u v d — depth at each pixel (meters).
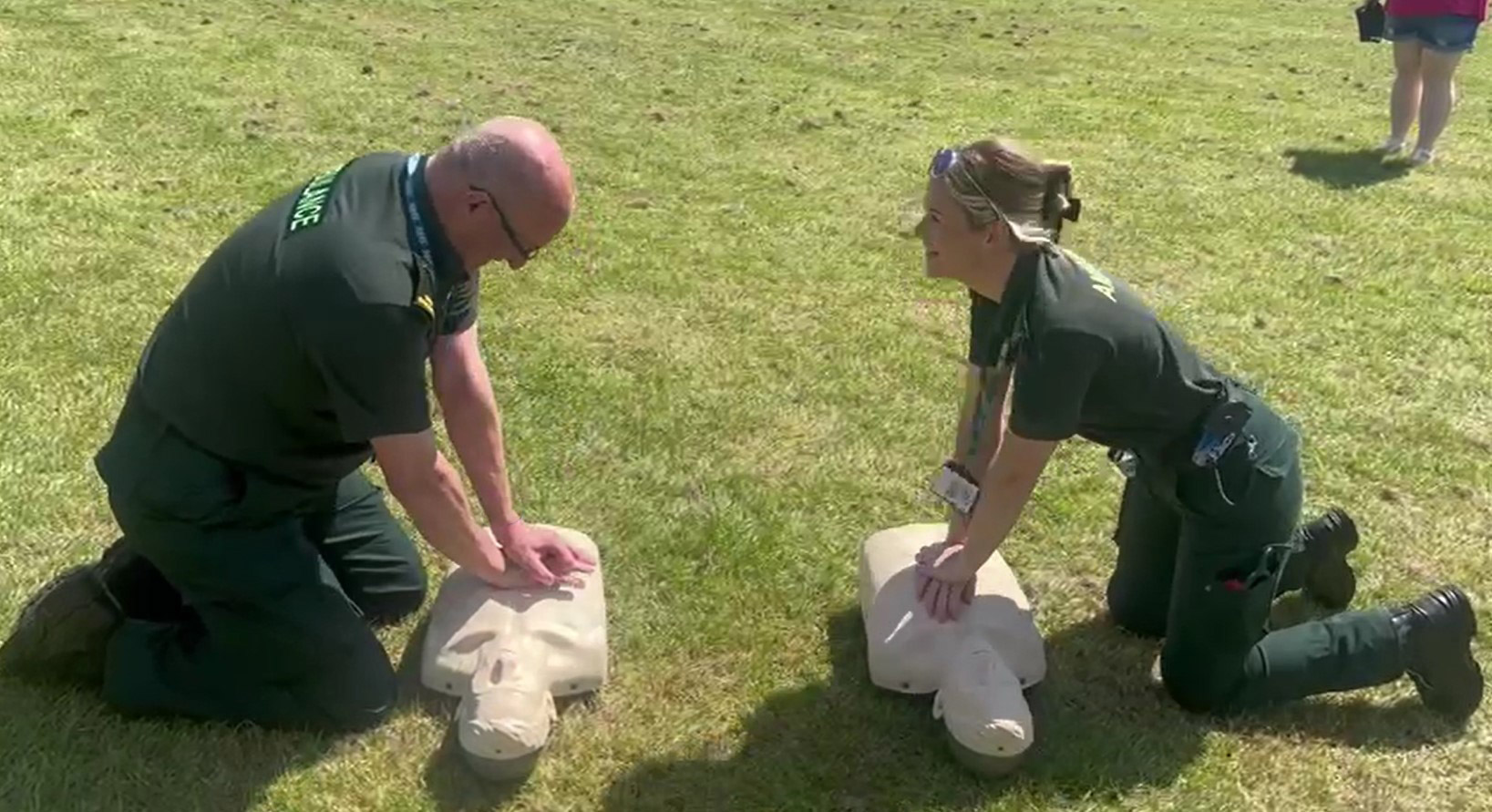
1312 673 3.28
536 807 3.02
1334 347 5.53
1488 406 5.08
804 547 4.03
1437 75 7.90
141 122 7.38
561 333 5.28
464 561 3.16
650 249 6.16
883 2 12.59
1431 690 3.33
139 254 5.71
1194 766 3.19
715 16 11.34
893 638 3.32
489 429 3.29
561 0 11.52
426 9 10.74
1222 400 3.03
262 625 3.04
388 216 2.77
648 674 3.46
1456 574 4.02
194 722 3.14
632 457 4.46
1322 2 14.11
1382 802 3.12
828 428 4.70
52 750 3.02
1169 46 11.38
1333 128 8.87
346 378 2.74
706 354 5.19
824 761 3.19
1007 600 3.38
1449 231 6.97
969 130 8.37
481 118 7.99
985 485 3.04
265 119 7.59
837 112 8.56
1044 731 3.29
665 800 3.06
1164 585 3.56
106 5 9.95
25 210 6.05
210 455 2.93
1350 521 3.70
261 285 2.76
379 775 3.06
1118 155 8.04
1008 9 12.68
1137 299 2.98
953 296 5.86
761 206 6.82
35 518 3.89
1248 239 6.73
